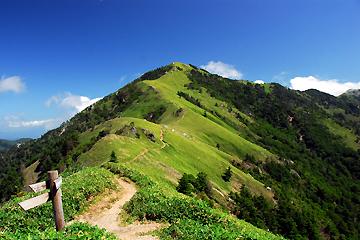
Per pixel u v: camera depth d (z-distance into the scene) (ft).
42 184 60.64
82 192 130.31
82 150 561.84
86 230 68.95
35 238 60.34
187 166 466.70
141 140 470.39
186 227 92.73
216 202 407.23
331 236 599.57
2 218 108.17
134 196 127.95
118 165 189.88
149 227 104.01
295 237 491.72
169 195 128.67
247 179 578.66
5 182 647.56
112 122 651.25
